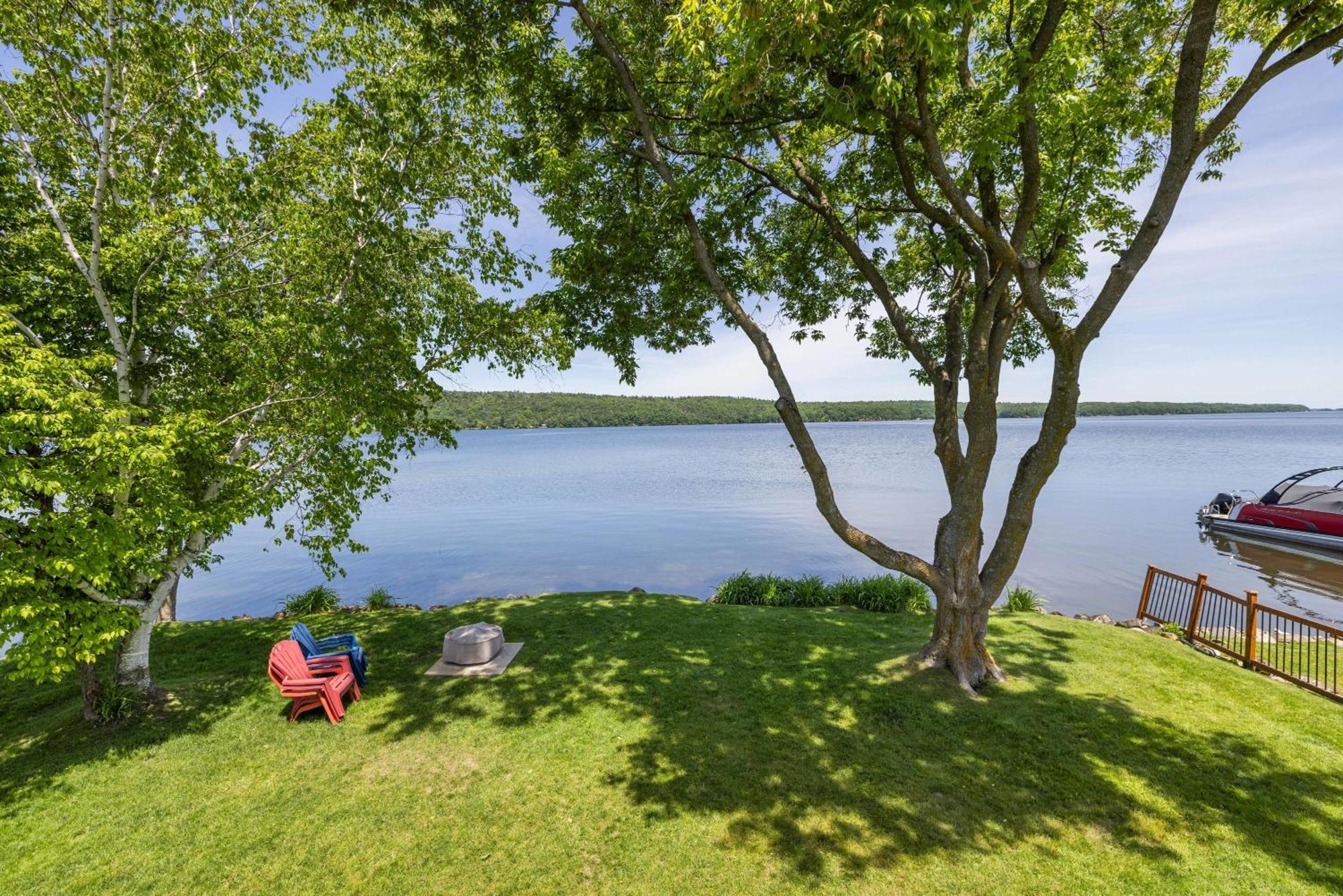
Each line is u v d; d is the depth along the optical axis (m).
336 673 7.37
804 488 38.72
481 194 9.57
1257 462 48.75
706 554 21.42
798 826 4.76
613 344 9.70
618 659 8.55
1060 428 6.41
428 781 5.48
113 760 5.86
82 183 6.91
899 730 6.23
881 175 8.47
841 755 5.79
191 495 7.02
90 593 6.01
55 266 6.43
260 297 8.31
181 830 4.80
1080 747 5.88
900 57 4.61
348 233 8.20
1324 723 6.41
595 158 8.82
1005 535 7.11
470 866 4.36
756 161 9.62
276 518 31.25
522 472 53.91
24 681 8.12
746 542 23.19
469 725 6.58
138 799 5.23
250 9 7.60
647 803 5.08
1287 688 7.38
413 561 20.95
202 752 6.01
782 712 6.73
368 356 7.44
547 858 4.43
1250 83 5.22
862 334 11.17
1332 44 4.86
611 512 30.97
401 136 8.65
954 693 6.95
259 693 7.52
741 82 5.27
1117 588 15.93
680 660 8.48
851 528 7.24
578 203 8.74
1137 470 44.31
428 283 9.63
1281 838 4.56
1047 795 5.13
